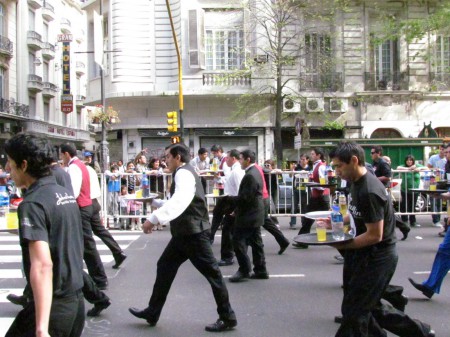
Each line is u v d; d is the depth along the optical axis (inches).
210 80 965.8
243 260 287.6
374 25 987.3
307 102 964.0
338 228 175.9
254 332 207.0
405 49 998.4
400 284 282.7
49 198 115.6
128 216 496.7
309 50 951.6
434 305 242.1
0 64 1346.0
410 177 508.1
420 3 984.3
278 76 881.5
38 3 1529.3
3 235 469.1
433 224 509.4
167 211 196.1
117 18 981.8
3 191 316.5
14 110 1393.9
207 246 205.8
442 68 1005.2
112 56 989.8
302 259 351.9
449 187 401.1
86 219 253.6
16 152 117.6
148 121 1003.9
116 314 231.5
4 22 1381.6
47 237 112.4
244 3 920.3
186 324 217.5
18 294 264.4
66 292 116.3
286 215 497.0
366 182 151.7
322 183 390.9
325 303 247.1
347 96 988.6
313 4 916.0
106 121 936.9
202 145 1006.4
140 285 283.9
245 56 941.8
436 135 920.3
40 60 1558.8
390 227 154.1
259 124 988.6
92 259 255.6
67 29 1796.3
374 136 999.6
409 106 997.8
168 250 211.3
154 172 509.0
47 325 107.0
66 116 1827.0
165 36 987.3
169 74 985.5
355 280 152.3
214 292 207.5
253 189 282.7
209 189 554.3
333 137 1015.0
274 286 279.3
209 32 984.3
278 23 871.1
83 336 202.7
